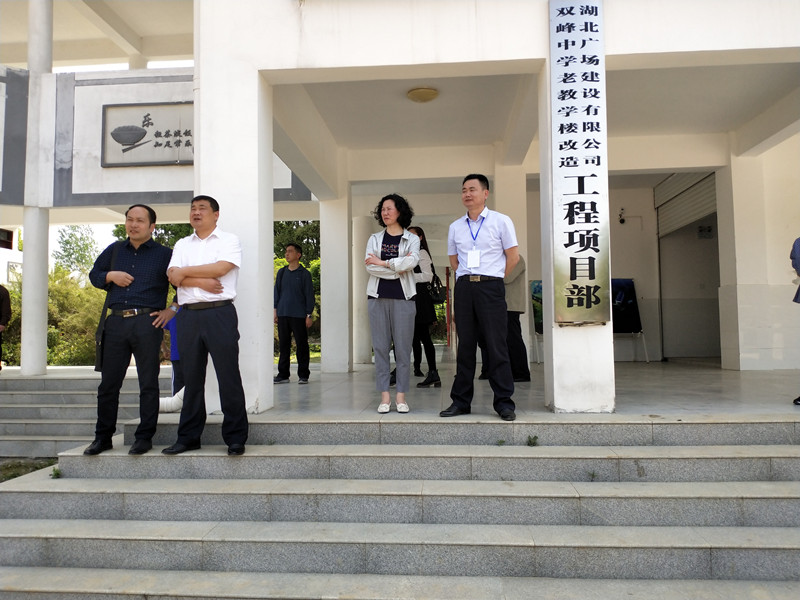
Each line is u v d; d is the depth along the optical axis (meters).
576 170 4.08
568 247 4.05
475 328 4.02
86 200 7.29
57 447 5.67
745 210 7.45
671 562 2.79
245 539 2.98
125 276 3.69
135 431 3.94
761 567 2.77
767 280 7.46
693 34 4.12
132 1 9.14
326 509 3.22
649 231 10.14
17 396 6.55
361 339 10.45
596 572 2.81
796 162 7.49
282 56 4.39
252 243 4.34
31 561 3.10
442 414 3.91
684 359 9.66
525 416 3.87
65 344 15.52
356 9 4.35
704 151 7.60
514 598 2.62
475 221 4.07
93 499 3.35
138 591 2.76
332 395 5.29
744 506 3.03
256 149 4.37
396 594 2.68
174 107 7.28
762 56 4.20
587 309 4.01
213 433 3.89
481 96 6.30
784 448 3.46
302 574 2.91
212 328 3.59
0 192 7.20
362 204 10.42
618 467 3.33
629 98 6.37
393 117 6.91
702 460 3.30
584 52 4.12
